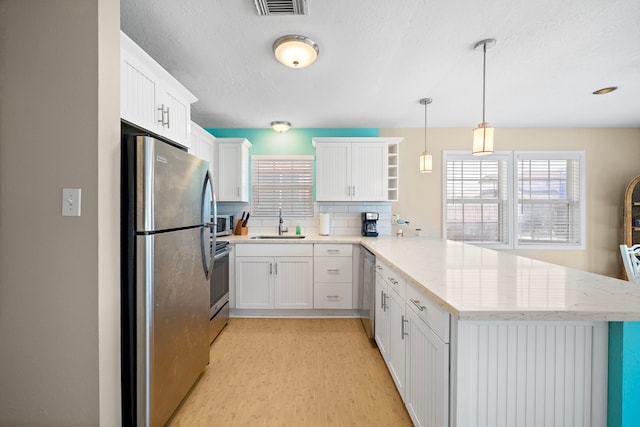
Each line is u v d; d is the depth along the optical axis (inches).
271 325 115.3
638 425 39.5
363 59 80.1
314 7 59.5
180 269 63.6
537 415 41.5
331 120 134.8
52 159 48.4
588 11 60.6
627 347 39.2
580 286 49.3
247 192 143.5
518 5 59.1
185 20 63.8
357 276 123.5
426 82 94.6
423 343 52.2
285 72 87.9
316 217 148.3
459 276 56.3
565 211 148.7
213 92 102.9
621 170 146.5
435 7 59.7
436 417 46.2
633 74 88.9
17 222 48.9
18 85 48.7
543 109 120.2
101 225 48.4
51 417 48.6
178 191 62.2
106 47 49.5
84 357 48.2
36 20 48.5
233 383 75.9
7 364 48.9
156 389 55.1
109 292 50.1
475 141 77.4
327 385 75.1
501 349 41.4
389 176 144.8
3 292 48.9
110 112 50.4
